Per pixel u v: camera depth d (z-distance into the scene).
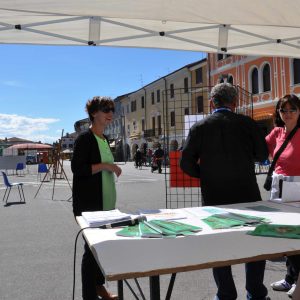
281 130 4.53
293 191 3.46
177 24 6.14
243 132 3.65
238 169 3.59
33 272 5.30
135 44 6.60
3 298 4.41
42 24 5.63
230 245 2.12
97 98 3.97
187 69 44.28
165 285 4.70
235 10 4.84
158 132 53.44
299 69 27.30
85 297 3.81
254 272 3.52
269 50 7.33
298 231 2.34
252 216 2.81
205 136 3.64
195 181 5.87
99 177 3.91
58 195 15.10
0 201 13.45
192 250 2.05
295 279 4.06
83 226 2.72
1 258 6.02
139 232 2.43
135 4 4.56
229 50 7.12
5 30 5.68
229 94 3.73
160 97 52.91
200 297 4.32
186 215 2.98
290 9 4.85
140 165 37.75
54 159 22.22
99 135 4.04
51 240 7.12
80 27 5.89
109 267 1.82
